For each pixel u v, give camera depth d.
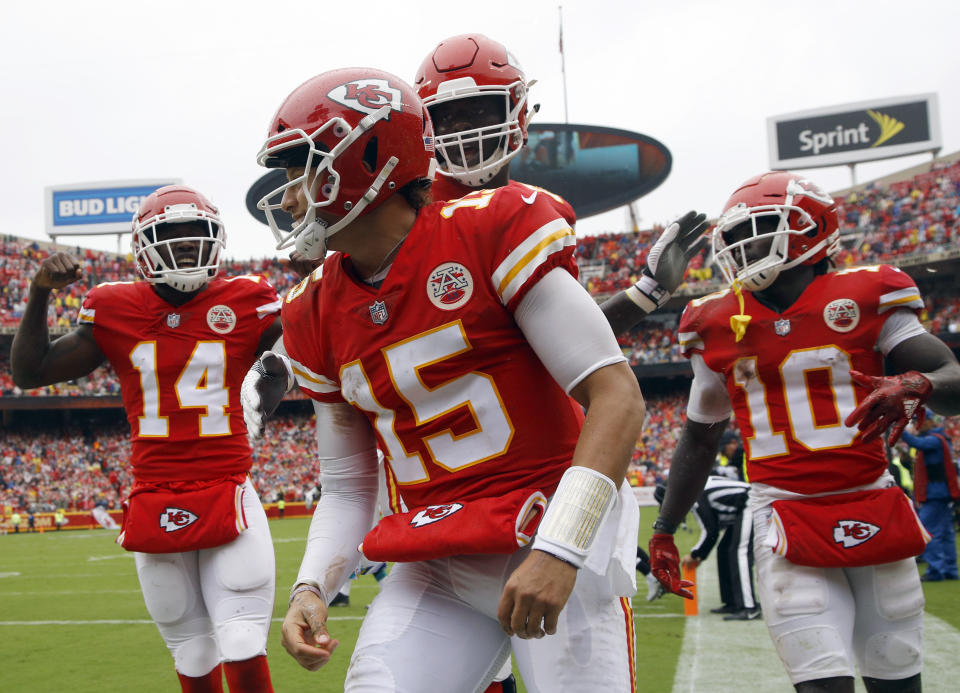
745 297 3.14
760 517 3.04
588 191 25.92
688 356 3.30
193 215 3.71
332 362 2.00
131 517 3.64
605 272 33.00
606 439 1.66
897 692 2.86
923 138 31.03
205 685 3.75
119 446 32.34
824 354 2.97
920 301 2.97
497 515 1.77
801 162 32.41
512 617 1.59
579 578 1.84
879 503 2.85
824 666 2.76
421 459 1.91
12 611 8.95
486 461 1.84
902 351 2.95
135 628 7.64
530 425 1.84
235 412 3.84
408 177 1.83
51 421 33.03
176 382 3.74
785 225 3.00
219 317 3.83
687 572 6.98
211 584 3.62
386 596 2.00
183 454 3.71
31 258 32.84
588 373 1.72
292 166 1.84
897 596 2.85
